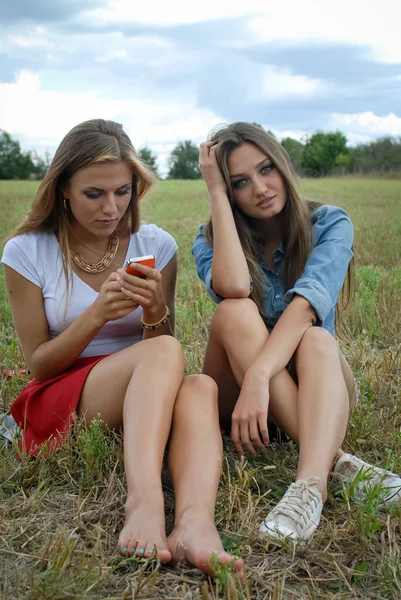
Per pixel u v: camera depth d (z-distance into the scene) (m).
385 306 5.09
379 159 47.59
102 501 2.54
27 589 1.99
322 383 2.61
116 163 2.74
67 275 2.98
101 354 3.10
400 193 22.75
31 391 2.98
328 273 3.00
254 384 2.64
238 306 2.88
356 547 2.24
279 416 2.72
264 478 2.72
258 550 2.26
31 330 3.00
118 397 2.71
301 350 2.74
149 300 2.77
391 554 2.14
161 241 3.21
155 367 2.55
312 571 2.15
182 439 2.46
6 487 2.66
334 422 2.54
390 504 2.47
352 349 4.34
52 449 2.78
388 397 3.58
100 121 2.82
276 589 1.93
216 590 1.97
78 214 2.84
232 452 3.01
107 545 2.26
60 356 2.85
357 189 25.64
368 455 2.93
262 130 3.08
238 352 2.81
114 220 2.85
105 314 2.74
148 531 2.18
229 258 2.97
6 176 62.34
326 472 2.45
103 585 2.02
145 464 2.34
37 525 2.37
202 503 2.28
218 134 3.13
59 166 2.78
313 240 3.17
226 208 3.09
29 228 3.00
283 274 3.21
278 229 3.23
